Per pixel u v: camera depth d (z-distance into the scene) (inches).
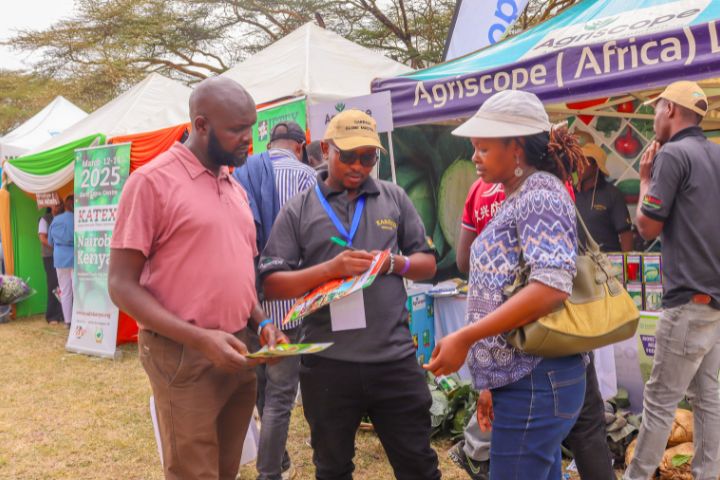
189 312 86.7
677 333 120.4
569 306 77.5
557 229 75.8
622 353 167.9
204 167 89.8
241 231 93.5
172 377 87.7
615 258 175.3
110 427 201.3
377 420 105.6
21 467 170.4
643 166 130.4
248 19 857.5
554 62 153.9
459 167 270.2
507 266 79.8
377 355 100.7
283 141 156.2
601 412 106.3
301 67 287.9
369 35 782.5
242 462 139.6
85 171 308.2
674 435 144.6
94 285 304.7
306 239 105.0
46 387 248.2
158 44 860.6
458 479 151.1
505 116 81.1
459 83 172.1
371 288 102.2
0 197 434.0
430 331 216.8
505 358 80.4
